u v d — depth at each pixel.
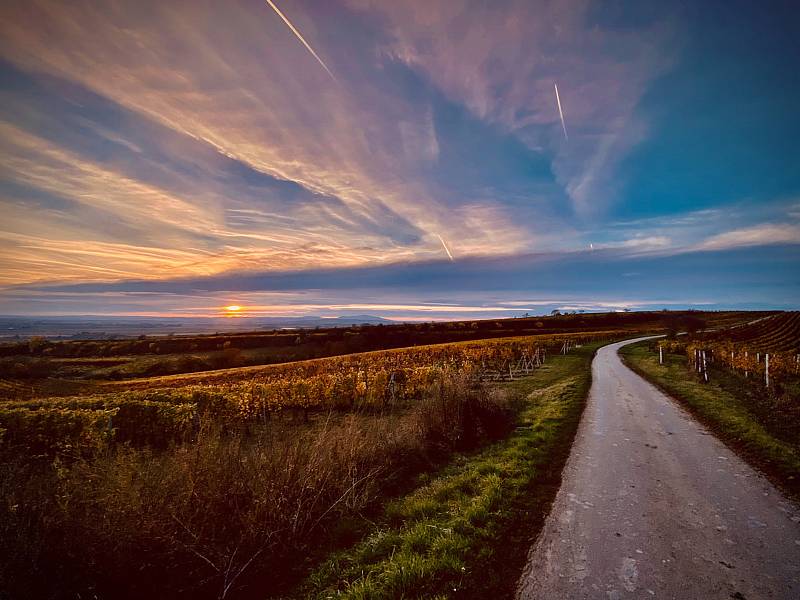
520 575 4.58
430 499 6.76
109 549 4.58
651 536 5.34
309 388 18.62
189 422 13.09
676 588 4.27
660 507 6.19
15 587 3.98
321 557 5.36
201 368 66.56
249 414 16.80
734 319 106.88
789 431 9.87
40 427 11.75
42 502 4.64
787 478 7.15
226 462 5.98
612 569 4.65
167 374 63.62
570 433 10.83
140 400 16.77
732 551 4.93
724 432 10.37
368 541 5.56
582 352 42.31
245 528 5.39
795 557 4.77
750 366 19.97
